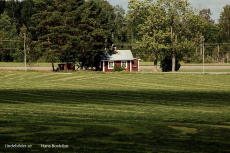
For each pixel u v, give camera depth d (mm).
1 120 24594
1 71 75312
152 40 79875
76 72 77125
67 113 28422
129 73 73875
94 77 65875
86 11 86625
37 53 88812
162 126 23031
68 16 83938
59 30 81312
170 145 18266
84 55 85125
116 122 24312
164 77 66188
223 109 31766
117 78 64375
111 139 19375
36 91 46250
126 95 42375
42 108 31359
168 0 80812
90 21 85125
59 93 44125
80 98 39344
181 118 26438
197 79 63219
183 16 80000
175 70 87250
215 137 20031
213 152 17109
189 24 81812
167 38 82188
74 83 57156
